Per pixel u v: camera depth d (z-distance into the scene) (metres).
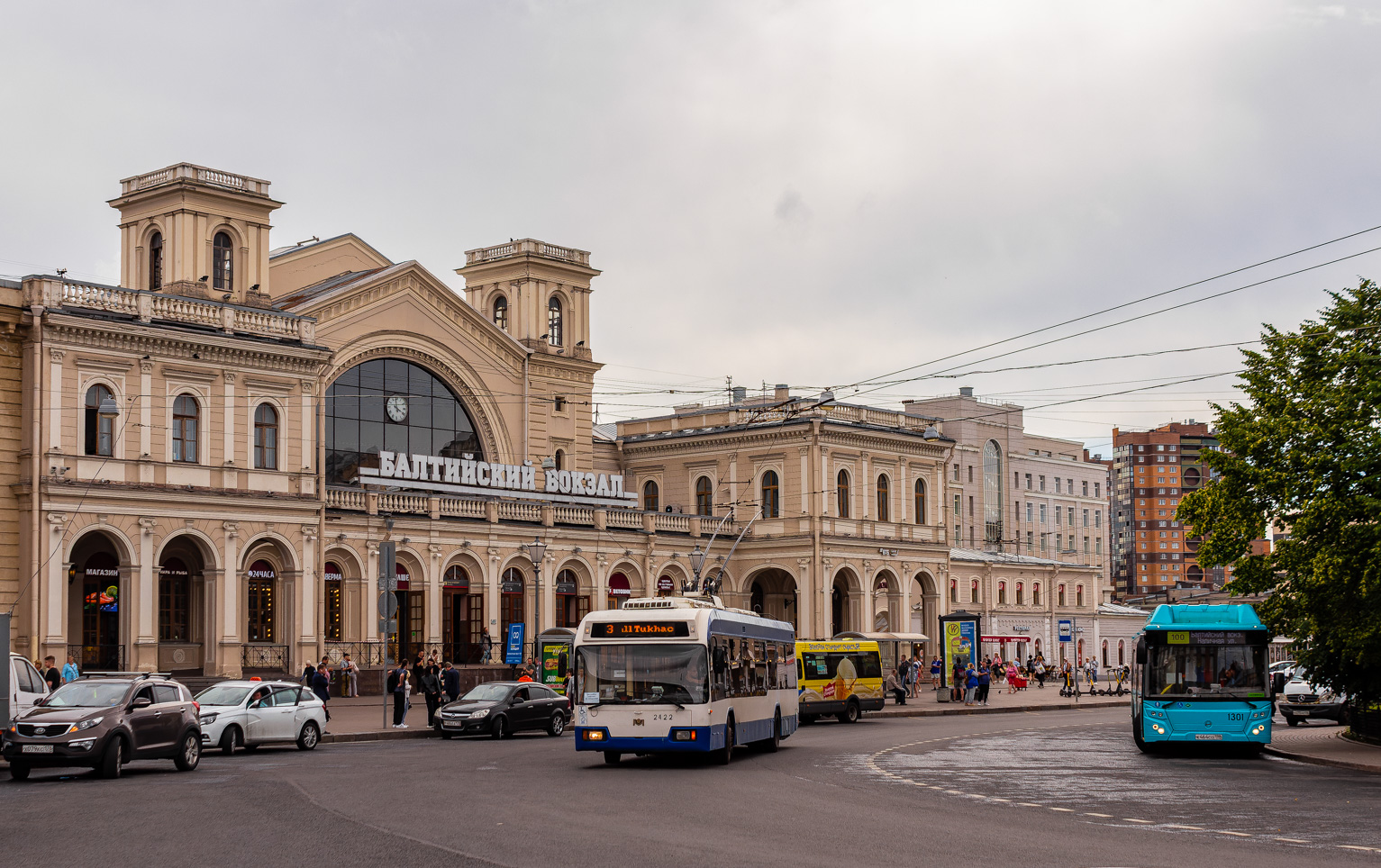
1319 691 52.94
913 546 85.62
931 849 17.67
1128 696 77.56
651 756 33.75
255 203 60.69
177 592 54.66
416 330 68.31
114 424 51.62
